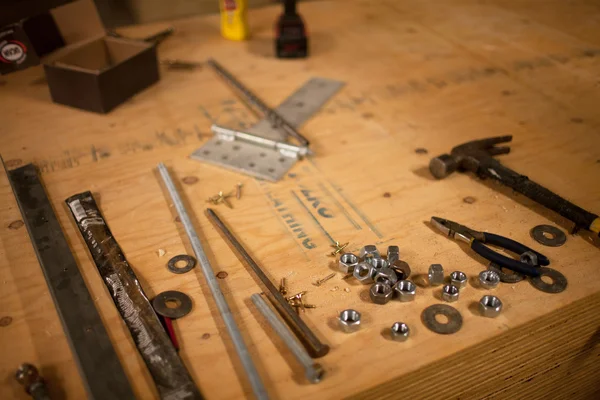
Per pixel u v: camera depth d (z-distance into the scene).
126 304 0.58
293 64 1.03
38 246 0.65
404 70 1.01
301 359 0.53
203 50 1.08
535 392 0.67
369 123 0.87
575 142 0.82
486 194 0.73
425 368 0.54
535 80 0.97
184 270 0.63
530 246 0.66
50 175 0.76
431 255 0.64
